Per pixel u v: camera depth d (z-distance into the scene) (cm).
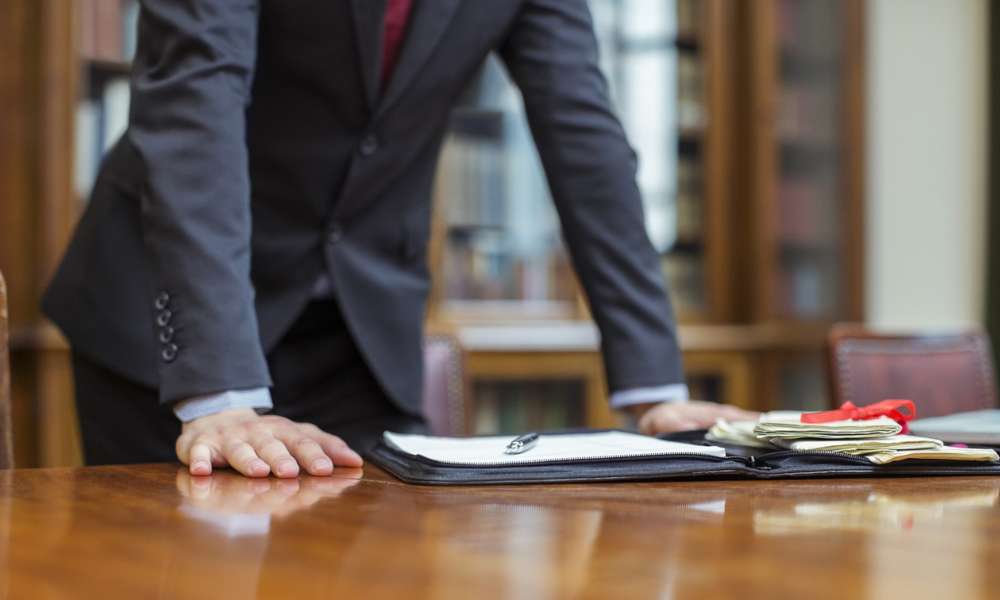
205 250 104
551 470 87
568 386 364
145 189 107
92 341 130
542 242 380
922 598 47
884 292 468
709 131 399
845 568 53
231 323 102
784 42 398
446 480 84
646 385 132
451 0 131
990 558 56
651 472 87
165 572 52
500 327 368
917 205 475
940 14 478
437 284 360
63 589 49
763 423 101
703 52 399
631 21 395
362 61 127
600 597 47
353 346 141
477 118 374
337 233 137
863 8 405
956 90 474
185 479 88
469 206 371
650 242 139
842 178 407
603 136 138
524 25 140
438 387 196
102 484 84
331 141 133
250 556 56
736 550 57
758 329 393
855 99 405
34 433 301
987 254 477
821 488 84
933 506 74
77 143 311
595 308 137
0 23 304
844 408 105
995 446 104
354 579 50
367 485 85
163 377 102
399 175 139
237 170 109
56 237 306
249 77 115
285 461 91
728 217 402
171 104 109
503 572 52
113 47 318
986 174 479
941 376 231
